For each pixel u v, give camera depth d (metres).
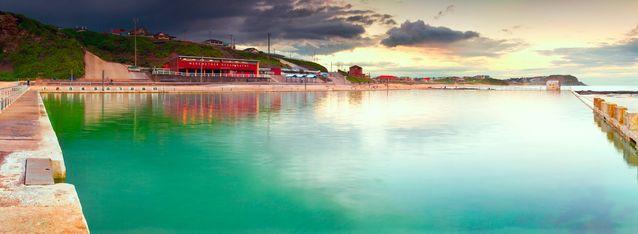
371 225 9.66
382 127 27.66
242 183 13.20
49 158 11.34
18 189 8.24
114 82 83.56
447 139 22.34
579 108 47.06
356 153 18.17
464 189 12.43
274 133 24.39
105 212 10.44
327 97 73.06
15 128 17.12
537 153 18.17
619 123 24.52
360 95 84.94
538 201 11.23
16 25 108.69
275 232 9.27
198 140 21.58
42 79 86.62
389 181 13.38
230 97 65.19
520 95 92.50
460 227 9.48
